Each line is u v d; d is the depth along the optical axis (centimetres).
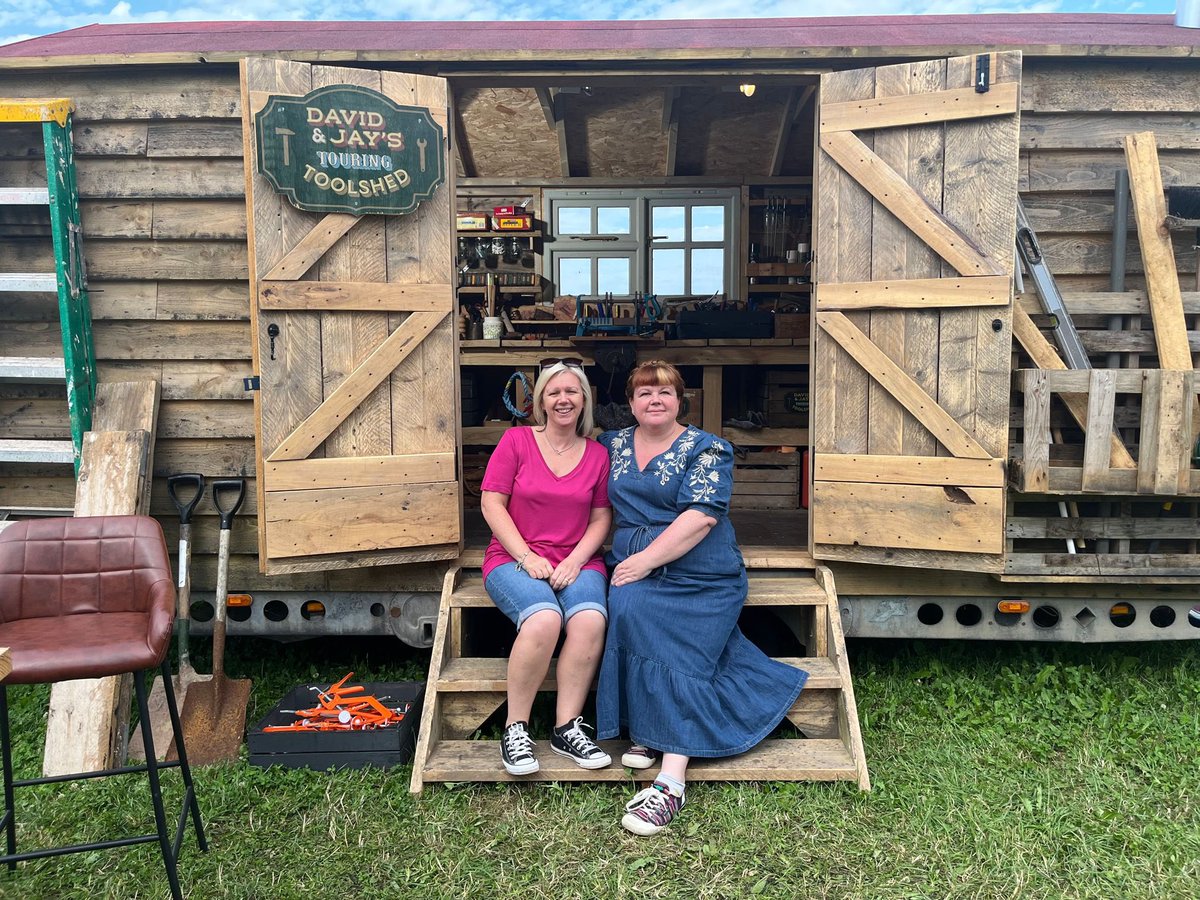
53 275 339
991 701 341
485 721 311
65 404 365
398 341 324
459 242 657
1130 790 275
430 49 335
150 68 344
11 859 204
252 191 306
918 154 313
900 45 328
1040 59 336
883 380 321
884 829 254
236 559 362
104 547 225
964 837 249
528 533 304
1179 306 331
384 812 265
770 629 374
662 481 290
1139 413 348
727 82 348
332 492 319
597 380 611
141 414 352
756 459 522
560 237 673
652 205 671
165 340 357
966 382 312
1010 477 320
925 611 366
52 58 334
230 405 360
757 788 272
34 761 306
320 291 314
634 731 275
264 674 377
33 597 220
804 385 546
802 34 385
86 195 349
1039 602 346
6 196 334
